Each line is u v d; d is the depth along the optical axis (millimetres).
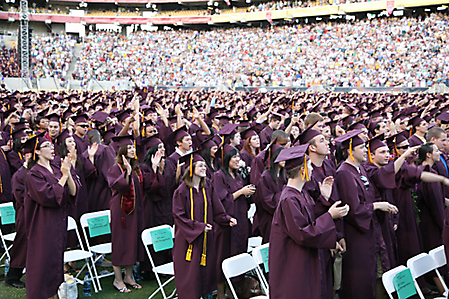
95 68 46250
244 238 6348
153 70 46094
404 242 6297
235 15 50469
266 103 17766
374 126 8742
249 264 5176
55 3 56125
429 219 6500
